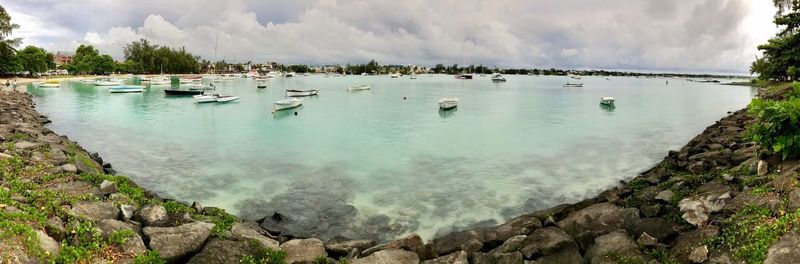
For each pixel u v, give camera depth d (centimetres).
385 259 1030
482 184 2000
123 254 912
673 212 1216
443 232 1470
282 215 1602
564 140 3142
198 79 11844
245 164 2342
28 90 7300
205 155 2548
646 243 1017
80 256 862
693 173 1723
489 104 6156
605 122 4238
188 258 981
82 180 1484
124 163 2338
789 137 1196
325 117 4466
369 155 2589
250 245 1046
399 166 2325
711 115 5038
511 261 1031
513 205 1733
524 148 2825
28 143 2036
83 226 961
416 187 1953
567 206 1491
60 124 3731
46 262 809
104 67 13250
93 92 7200
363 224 1530
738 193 1178
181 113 4631
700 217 1112
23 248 800
